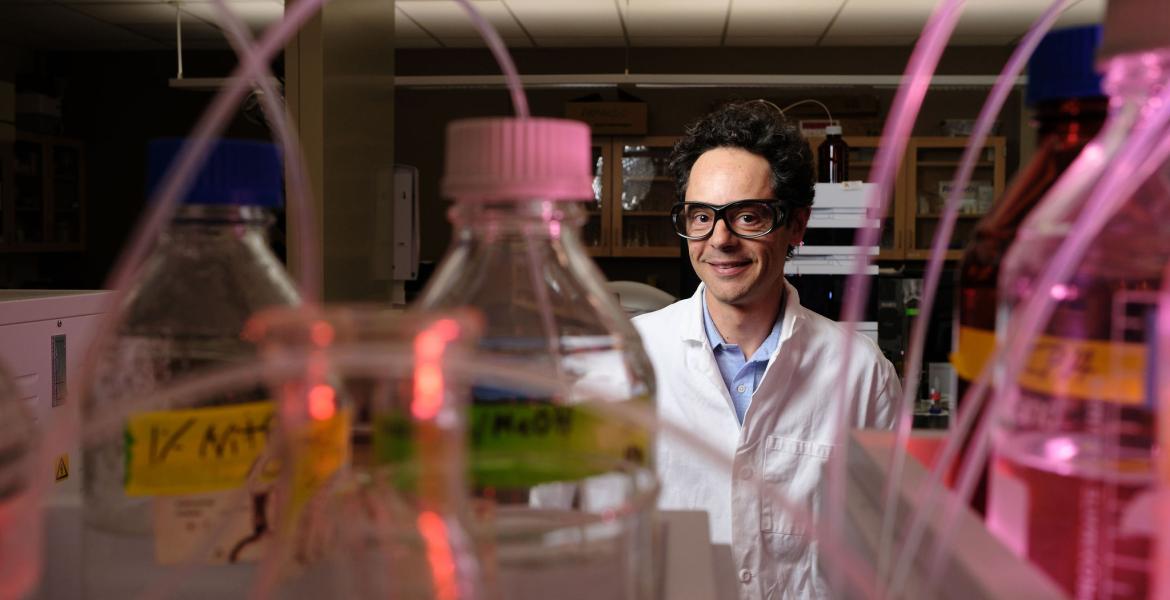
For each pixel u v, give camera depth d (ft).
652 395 1.42
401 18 18.58
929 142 20.54
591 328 1.32
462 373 0.85
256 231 1.41
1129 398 1.08
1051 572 1.13
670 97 22.12
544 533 1.09
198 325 1.31
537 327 1.29
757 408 4.51
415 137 22.16
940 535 1.12
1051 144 1.32
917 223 21.16
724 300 4.73
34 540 1.11
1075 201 1.12
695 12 18.12
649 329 4.97
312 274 1.21
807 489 4.38
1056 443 1.13
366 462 1.10
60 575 1.37
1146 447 1.07
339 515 1.07
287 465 1.07
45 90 21.76
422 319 0.86
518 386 1.12
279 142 1.42
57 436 1.08
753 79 15.43
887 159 1.04
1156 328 1.06
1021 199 1.33
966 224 20.97
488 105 22.15
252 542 1.24
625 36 20.45
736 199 4.63
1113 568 1.09
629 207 22.36
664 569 1.37
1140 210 1.09
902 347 10.94
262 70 1.04
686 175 5.03
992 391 1.22
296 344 0.87
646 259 22.66
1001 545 1.09
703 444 0.98
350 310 0.91
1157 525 1.04
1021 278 1.19
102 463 1.30
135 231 1.06
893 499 1.18
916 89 1.03
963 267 1.42
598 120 21.21
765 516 4.21
